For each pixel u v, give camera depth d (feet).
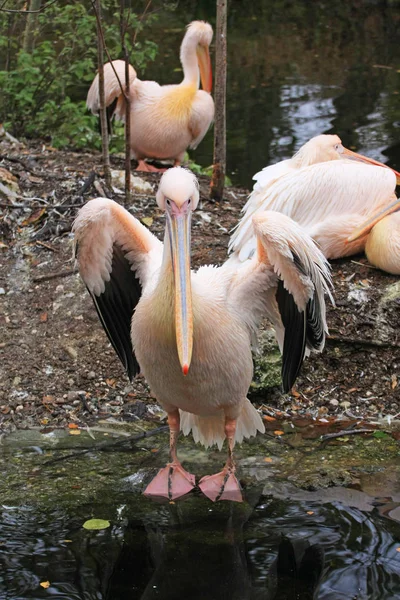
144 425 15.76
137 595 10.72
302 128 31.17
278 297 13.52
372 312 17.11
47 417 15.88
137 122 24.26
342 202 18.07
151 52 27.91
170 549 11.78
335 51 44.27
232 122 32.22
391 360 16.85
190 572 11.25
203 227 20.68
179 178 11.67
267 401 16.61
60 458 14.49
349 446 14.96
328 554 11.56
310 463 14.32
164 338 11.95
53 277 18.85
